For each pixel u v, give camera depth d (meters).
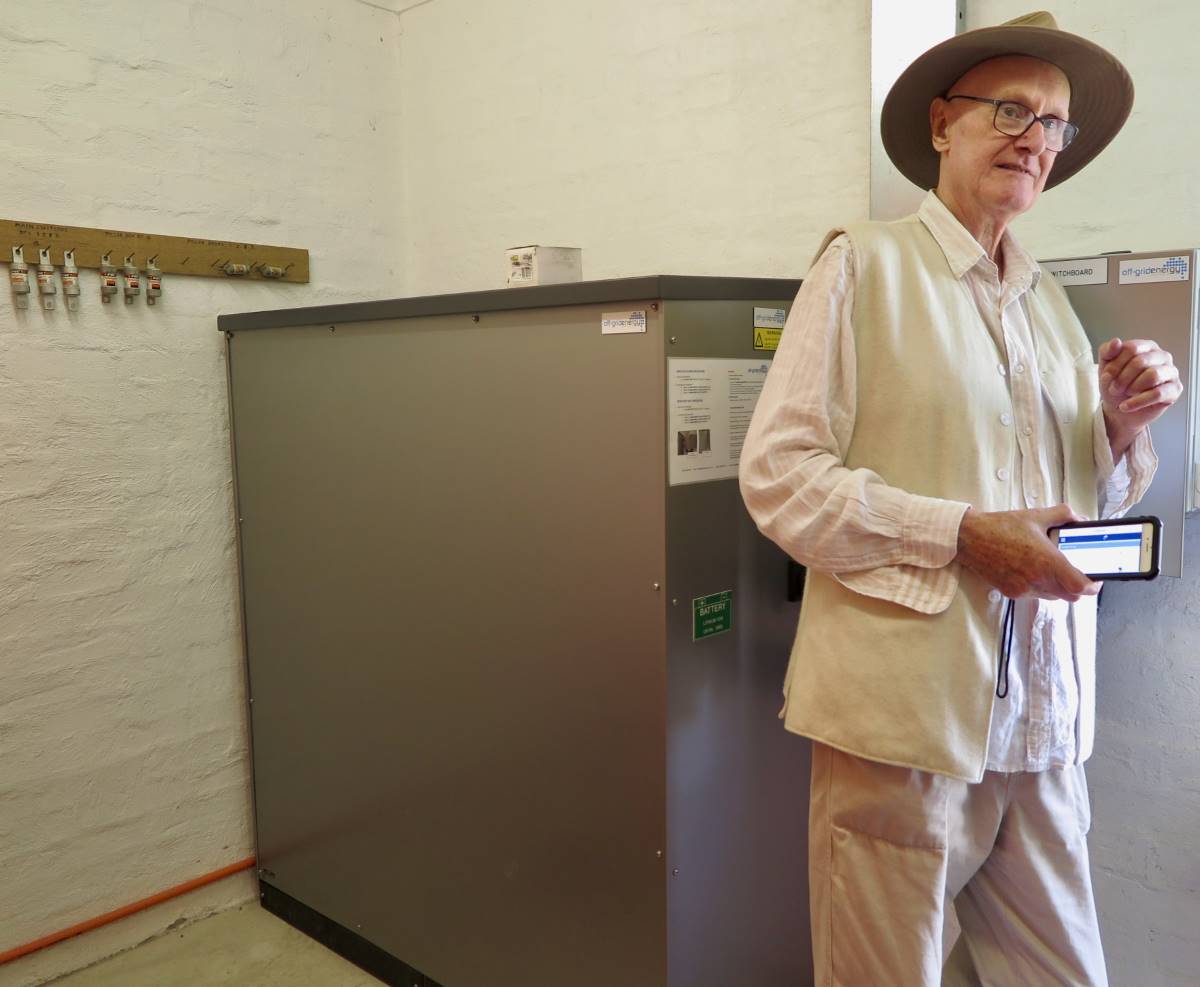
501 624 1.75
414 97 2.83
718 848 1.63
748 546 1.65
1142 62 1.61
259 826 2.46
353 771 2.13
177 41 2.30
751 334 1.62
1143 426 1.30
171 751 2.34
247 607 2.40
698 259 2.25
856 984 1.28
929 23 1.76
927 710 1.17
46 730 2.14
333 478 2.09
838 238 1.27
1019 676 1.26
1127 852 1.76
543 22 2.49
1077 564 1.13
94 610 2.21
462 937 1.91
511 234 2.63
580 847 1.66
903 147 1.48
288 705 2.30
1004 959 1.41
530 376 1.66
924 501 1.15
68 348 2.14
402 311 1.86
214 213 2.40
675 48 2.24
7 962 2.09
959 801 1.27
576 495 1.60
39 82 2.07
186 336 2.35
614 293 1.50
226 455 2.43
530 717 1.72
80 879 2.20
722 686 1.61
